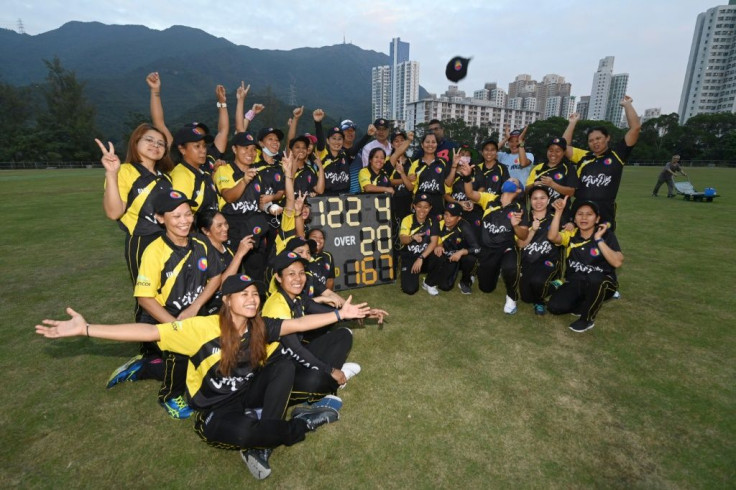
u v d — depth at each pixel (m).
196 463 2.79
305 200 5.64
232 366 2.69
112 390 3.57
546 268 5.10
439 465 2.75
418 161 6.89
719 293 5.87
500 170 6.89
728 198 16.97
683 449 2.89
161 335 2.68
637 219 11.83
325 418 3.07
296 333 3.32
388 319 5.07
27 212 13.19
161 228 3.48
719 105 116.19
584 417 3.22
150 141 3.49
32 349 4.27
